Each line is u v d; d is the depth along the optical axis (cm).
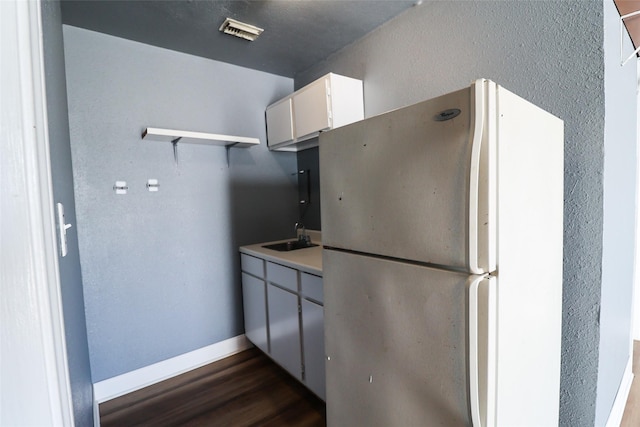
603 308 130
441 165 86
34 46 38
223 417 184
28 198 37
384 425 110
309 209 292
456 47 167
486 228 80
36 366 38
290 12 191
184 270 240
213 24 200
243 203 271
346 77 219
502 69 149
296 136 244
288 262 197
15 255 37
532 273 101
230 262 263
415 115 92
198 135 218
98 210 206
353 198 116
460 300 84
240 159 269
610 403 154
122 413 191
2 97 36
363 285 114
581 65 125
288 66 270
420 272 93
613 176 136
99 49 204
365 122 109
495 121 80
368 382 115
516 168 90
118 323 214
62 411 40
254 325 247
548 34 134
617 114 139
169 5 179
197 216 246
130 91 216
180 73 236
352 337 120
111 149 209
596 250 126
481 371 81
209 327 252
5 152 36
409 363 99
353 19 200
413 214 95
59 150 97
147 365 224
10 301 37
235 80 264
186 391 212
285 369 212
